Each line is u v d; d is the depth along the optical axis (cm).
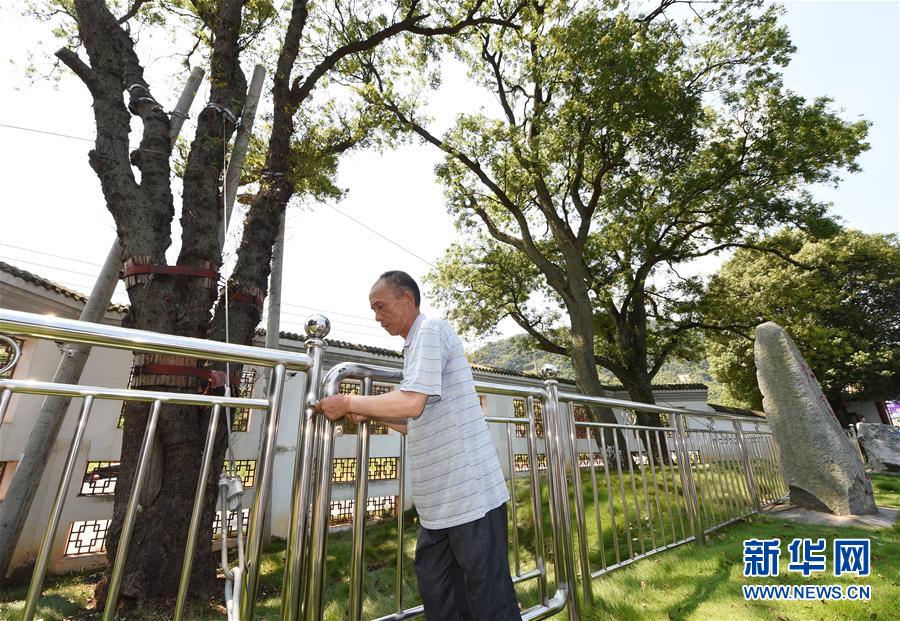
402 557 187
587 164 1321
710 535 392
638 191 1397
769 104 1242
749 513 473
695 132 1219
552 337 1808
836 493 442
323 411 155
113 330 130
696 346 1823
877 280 2258
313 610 146
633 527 444
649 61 988
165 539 403
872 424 989
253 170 773
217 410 145
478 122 1268
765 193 1335
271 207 591
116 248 475
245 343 511
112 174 475
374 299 174
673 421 402
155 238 470
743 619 224
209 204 507
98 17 527
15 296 639
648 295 1736
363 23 886
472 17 996
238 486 158
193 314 451
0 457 603
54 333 121
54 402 402
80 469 666
